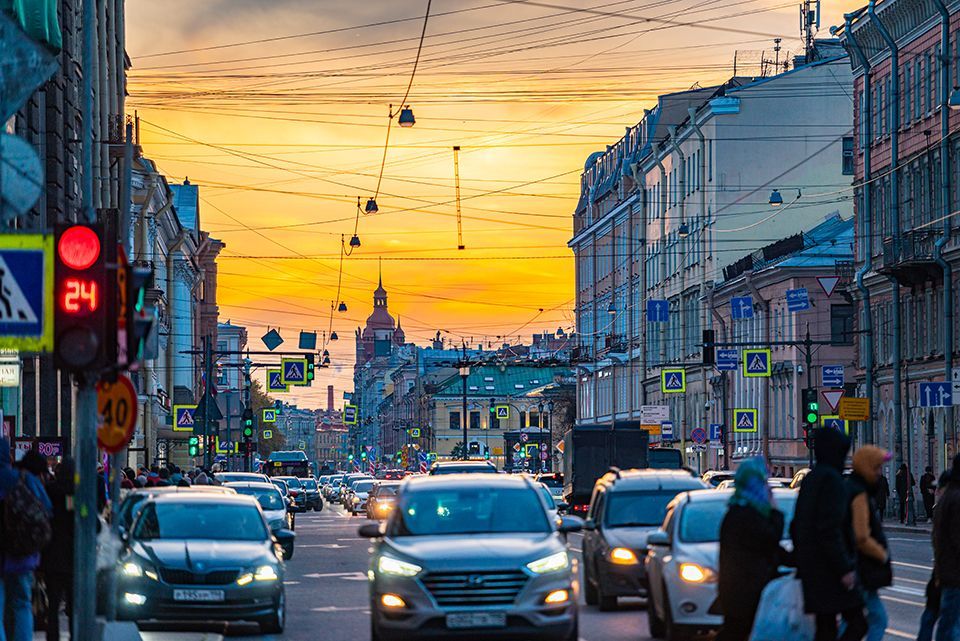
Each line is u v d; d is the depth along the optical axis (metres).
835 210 134.38
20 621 24.86
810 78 134.88
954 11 88.88
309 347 122.31
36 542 24.70
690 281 144.00
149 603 32.50
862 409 85.00
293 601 42.47
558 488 96.88
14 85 20.09
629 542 36.16
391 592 27.16
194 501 35.88
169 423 144.62
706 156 138.25
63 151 71.69
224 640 31.94
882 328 100.75
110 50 97.31
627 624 33.88
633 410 165.12
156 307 118.38
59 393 71.19
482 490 30.06
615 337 172.00
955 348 88.12
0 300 21.22
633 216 167.50
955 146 88.88
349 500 134.38
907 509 86.12
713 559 28.83
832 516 19.31
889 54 98.88
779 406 120.06
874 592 20.56
